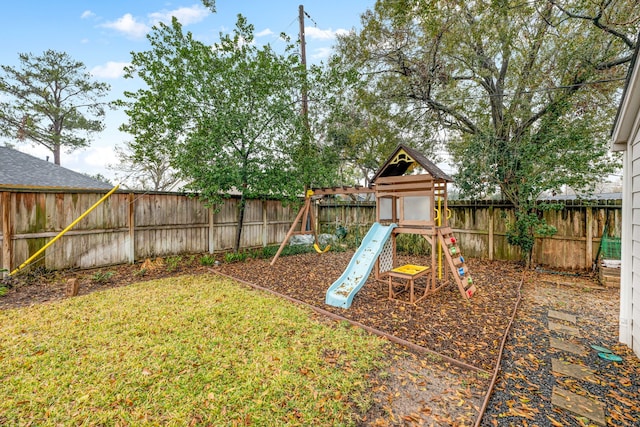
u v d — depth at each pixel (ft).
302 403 7.11
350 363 8.88
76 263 20.06
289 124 25.73
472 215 26.20
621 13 17.81
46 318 12.11
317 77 26.32
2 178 20.10
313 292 16.37
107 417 6.59
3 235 17.29
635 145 9.91
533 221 21.31
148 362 8.79
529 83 21.29
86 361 8.81
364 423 6.52
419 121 28.84
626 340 10.39
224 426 6.39
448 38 23.07
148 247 23.41
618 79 18.51
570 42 19.45
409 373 8.48
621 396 7.59
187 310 13.12
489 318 12.50
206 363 8.78
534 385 8.05
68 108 50.24
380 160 33.22
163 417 6.63
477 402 7.27
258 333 10.84
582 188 21.52
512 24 21.29
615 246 19.67
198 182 23.03
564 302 14.89
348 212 34.68
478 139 23.27
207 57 22.12
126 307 13.46
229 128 22.54
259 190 25.31
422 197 17.08
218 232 27.73
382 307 13.87
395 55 27.17
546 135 20.94
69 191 19.74
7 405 6.90
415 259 25.23
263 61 23.16
